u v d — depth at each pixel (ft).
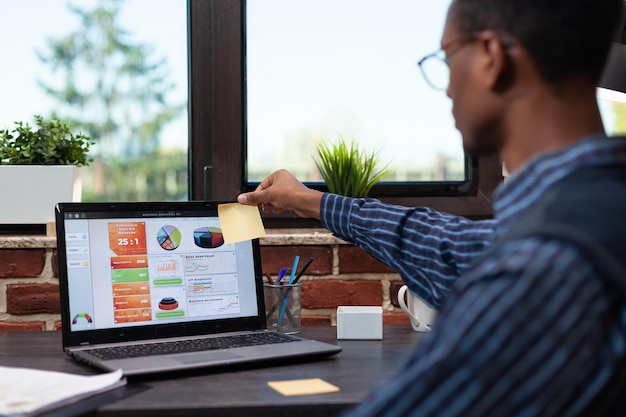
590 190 1.79
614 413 1.95
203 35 5.86
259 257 4.41
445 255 3.81
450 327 1.72
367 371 3.54
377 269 5.52
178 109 5.92
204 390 3.14
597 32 2.10
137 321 3.99
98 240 3.98
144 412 2.86
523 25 2.11
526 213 1.86
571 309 1.60
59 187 5.37
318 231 5.83
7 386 3.04
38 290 5.29
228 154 5.85
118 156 5.88
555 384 1.61
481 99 2.26
